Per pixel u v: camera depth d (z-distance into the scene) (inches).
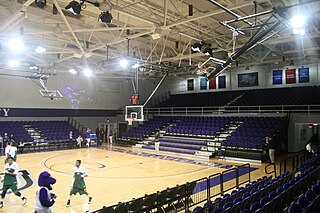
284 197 222.2
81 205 295.1
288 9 267.1
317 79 748.0
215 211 177.3
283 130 639.1
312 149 551.2
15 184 291.0
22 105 740.0
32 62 636.1
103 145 824.3
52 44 583.5
